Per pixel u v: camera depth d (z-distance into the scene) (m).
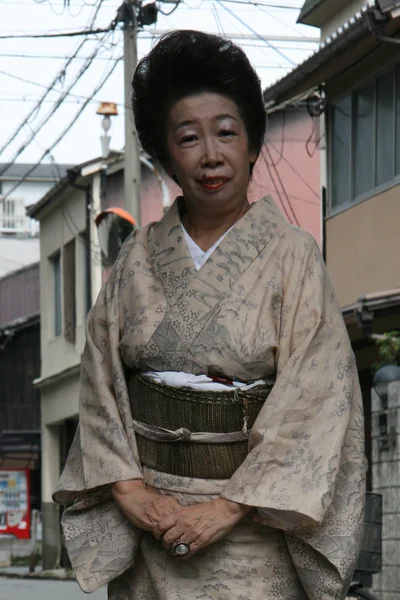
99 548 4.05
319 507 3.74
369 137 18.70
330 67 18.62
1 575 28.38
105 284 4.27
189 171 4.02
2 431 37.50
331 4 22.36
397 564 12.88
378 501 10.47
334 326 3.97
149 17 18.92
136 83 4.15
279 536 3.94
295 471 3.78
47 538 31.83
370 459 18.39
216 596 3.90
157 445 4.00
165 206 17.25
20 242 51.97
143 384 4.04
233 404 3.91
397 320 17.77
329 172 20.09
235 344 3.89
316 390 3.86
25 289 42.03
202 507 3.78
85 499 4.14
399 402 13.25
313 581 3.91
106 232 18.84
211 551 3.90
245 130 4.08
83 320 29.97
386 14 15.73
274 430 3.80
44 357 33.19
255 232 4.04
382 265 18.25
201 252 4.09
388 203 18.06
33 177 55.03
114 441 4.03
